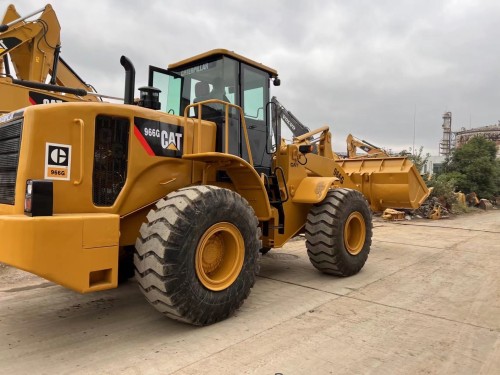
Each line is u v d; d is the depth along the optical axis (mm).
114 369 2814
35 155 3109
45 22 8047
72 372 2771
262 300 4391
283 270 5875
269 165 5281
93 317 3848
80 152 3332
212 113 4621
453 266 6254
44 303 4258
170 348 3148
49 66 8242
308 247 5359
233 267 3781
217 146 4539
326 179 5441
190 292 3355
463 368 2895
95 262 3080
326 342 3291
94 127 3432
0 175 3465
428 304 4336
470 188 23531
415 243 8500
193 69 4902
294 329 3557
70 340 3309
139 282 3352
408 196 8234
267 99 5270
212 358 2980
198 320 3471
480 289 4957
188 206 3375
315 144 6871
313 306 4207
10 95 6734
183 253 3293
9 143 3367
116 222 3209
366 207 5770
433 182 16859
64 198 3240
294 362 2930
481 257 6984
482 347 3250
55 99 7398
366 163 9258
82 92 5613
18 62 8242
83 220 3018
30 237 2754
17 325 3641
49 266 2840
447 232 10438
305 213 5660
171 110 4801
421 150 18156
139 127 3715
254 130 5043
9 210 3223
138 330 3518
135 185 3721
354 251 5594
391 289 4898
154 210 3443
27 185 2963
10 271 5477
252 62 4930
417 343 3307
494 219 14781
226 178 4691
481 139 25547
